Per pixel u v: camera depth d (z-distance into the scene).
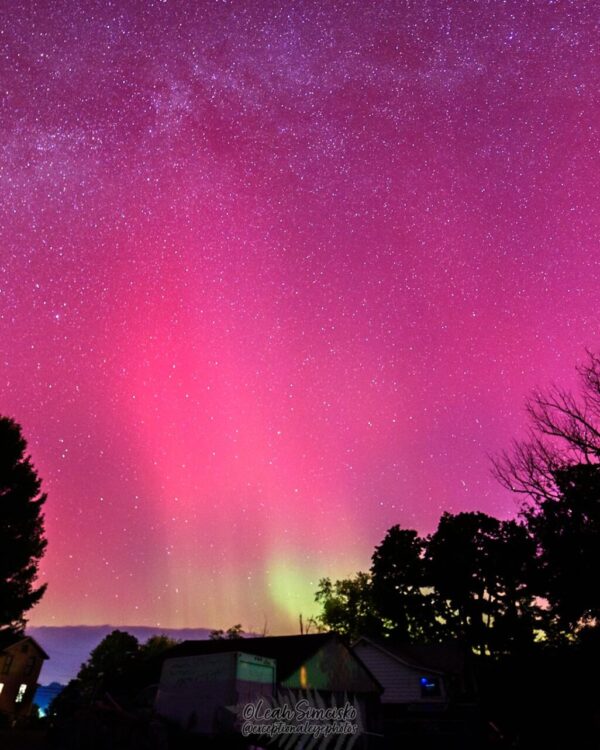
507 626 34.38
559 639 18.64
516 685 19.05
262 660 15.50
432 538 42.28
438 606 40.19
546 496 16.77
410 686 29.30
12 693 40.91
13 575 27.92
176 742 13.43
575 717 17.20
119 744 12.70
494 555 37.06
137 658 58.38
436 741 20.72
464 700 27.66
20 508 28.25
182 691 14.95
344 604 55.16
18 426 29.94
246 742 13.47
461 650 33.31
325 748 15.44
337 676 21.73
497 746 19.80
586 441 15.86
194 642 26.20
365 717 21.64
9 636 28.17
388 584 42.88
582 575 16.11
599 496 15.70
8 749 14.55
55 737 13.26
